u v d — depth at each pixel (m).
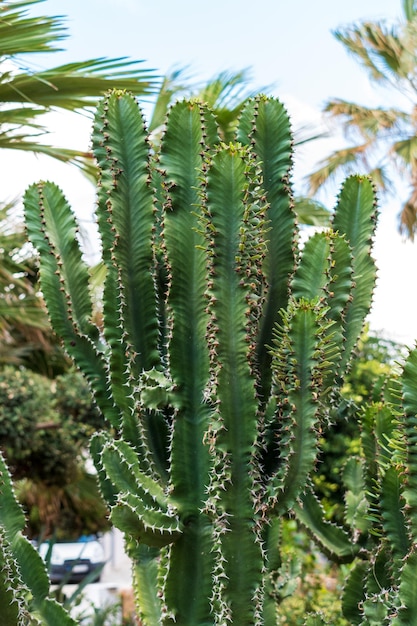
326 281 1.99
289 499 1.83
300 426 1.82
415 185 10.60
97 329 2.30
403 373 1.68
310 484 2.05
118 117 2.17
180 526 1.92
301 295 2.01
